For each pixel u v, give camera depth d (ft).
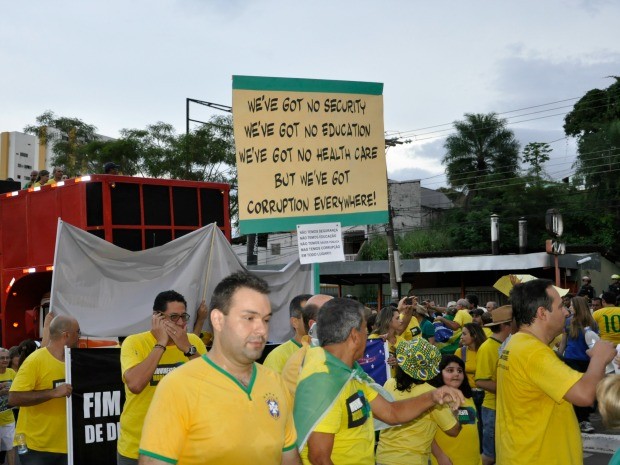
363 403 14.16
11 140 282.77
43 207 37.29
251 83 26.96
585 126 189.06
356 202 28.32
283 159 27.22
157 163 156.04
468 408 19.84
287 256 179.32
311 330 18.56
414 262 103.76
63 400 22.50
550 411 15.12
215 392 10.93
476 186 215.31
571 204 177.68
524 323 15.89
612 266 135.33
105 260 25.53
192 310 27.27
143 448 10.65
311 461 13.51
